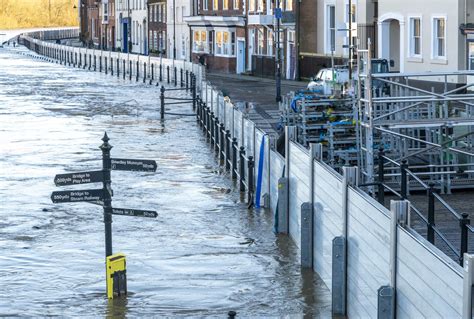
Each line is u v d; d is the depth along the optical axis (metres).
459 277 17.08
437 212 33.44
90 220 37.44
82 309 26.38
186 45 145.88
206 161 52.56
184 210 39.09
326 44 100.81
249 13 121.62
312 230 29.41
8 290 28.14
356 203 23.81
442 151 37.09
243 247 32.72
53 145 58.88
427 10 79.19
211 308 26.31
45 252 32.44
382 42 86.94
